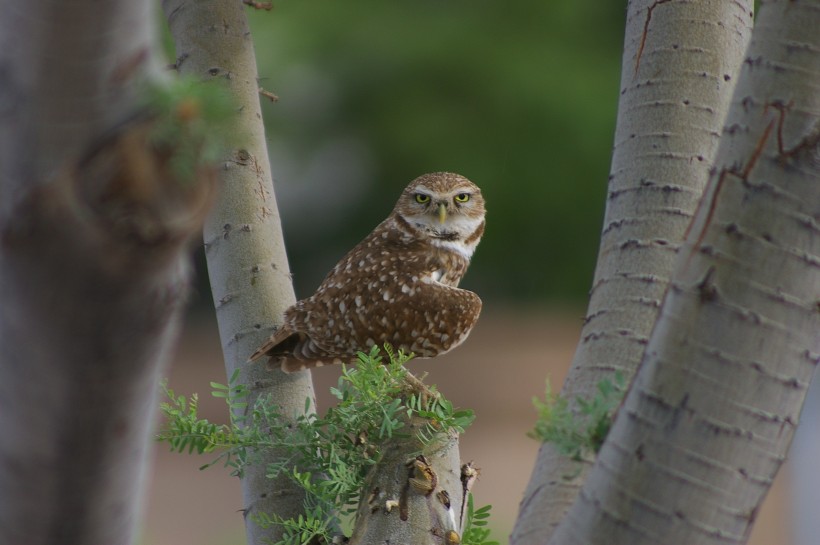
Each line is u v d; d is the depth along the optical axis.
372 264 8.66
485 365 23.62
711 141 5.84
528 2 27.22
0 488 3.14
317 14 26.97
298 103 27.72
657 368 4.04
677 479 4.00
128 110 2.68
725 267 3.97
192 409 6.29
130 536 3.39
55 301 2.71
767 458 4.00
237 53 7.00
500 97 26.39
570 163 26.53
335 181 29.22
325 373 21.97
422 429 6.22
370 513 6.07
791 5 4.00
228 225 6.99
